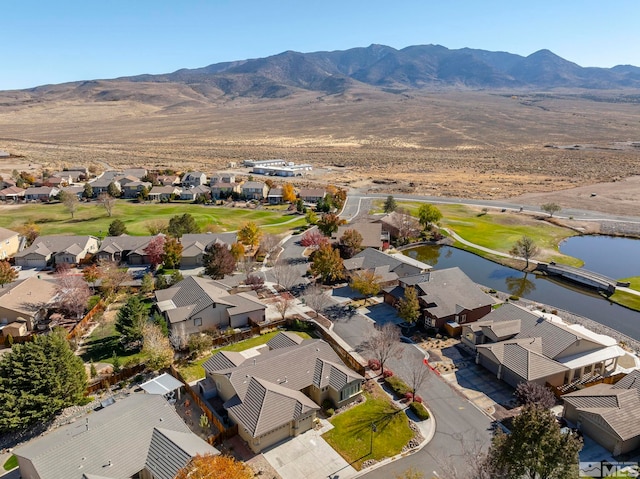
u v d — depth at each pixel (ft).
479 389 154.10
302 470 118.01
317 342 159.84
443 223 380.37
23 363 134.82
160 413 125.39
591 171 627.05
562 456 95.14
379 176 625.41
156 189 470.80
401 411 141.79
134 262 280.72
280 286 241.55
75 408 142.31
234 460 112.37
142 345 177.27
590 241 350.23
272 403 128.98
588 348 166.91
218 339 181.47
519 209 429.38
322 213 400.88
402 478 114.73
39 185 481.05
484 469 101.40
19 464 111.96
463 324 194.18
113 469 107.86
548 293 251.80
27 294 203.10
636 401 132.67
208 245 283.38
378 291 226.99
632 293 244.22
